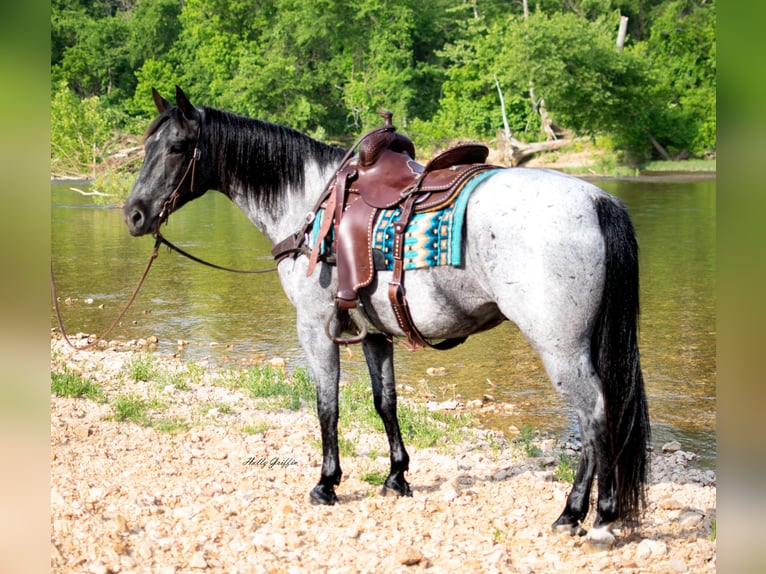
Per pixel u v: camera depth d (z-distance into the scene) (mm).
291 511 4777
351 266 4414
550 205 3887
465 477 5527
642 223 21125
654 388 7926
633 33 55188
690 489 5281
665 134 40812
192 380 8039
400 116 44719
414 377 8516
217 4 49375
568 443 6406
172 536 4402
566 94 40031
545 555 4113
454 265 4109
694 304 11867
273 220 5086
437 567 4016
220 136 5000
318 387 4867
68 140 33688
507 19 47312
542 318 3873
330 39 47531
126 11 65500
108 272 15219
